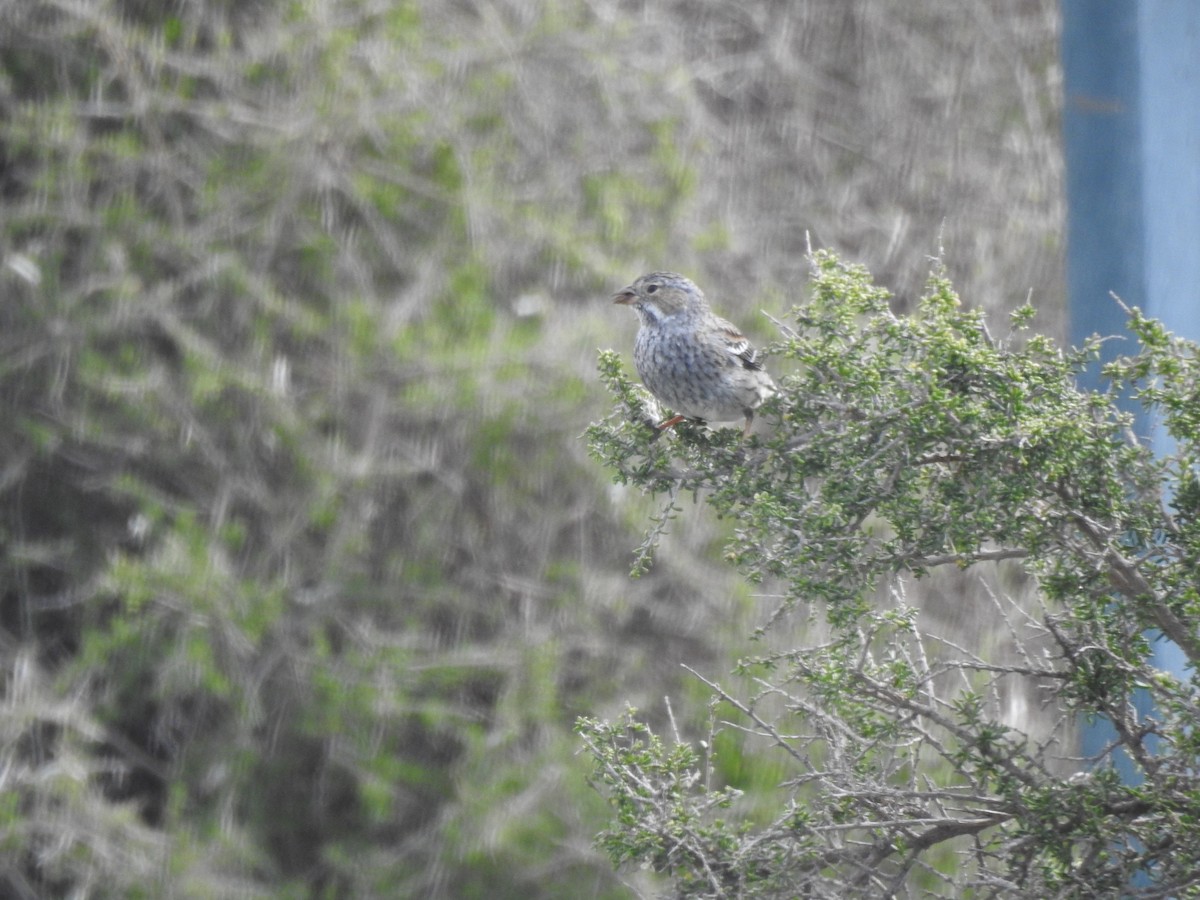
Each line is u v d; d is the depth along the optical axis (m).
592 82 14.79
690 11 17.84
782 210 16.81
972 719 5.86
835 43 17.98
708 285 14.86
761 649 13.03
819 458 5.70
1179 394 5.57
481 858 12.70
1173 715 5.78
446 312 13.67
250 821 13.21
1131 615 5.77
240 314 13.38
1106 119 7.98
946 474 5.67
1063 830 5.71
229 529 13.09
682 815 5.97
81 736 12.86
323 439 13.37
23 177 13.52
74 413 13.12
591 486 13.47
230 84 13.66
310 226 13.64
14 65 13.58
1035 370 5.48
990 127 17.84
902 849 5.89
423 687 13.27
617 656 13.44
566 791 12.80
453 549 13.52
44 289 13.14
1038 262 16.81
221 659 12.95
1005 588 13.69
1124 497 5.63
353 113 13.57
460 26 14.56
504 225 13.97
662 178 14.91
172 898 12.39
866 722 6.07
